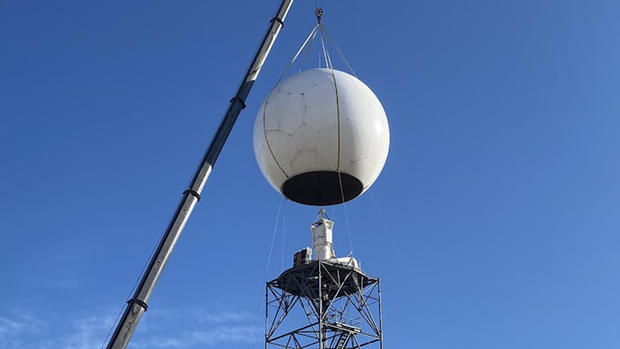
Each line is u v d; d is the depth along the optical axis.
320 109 32.62
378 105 34.66
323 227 37.03
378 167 34.03
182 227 27.02
